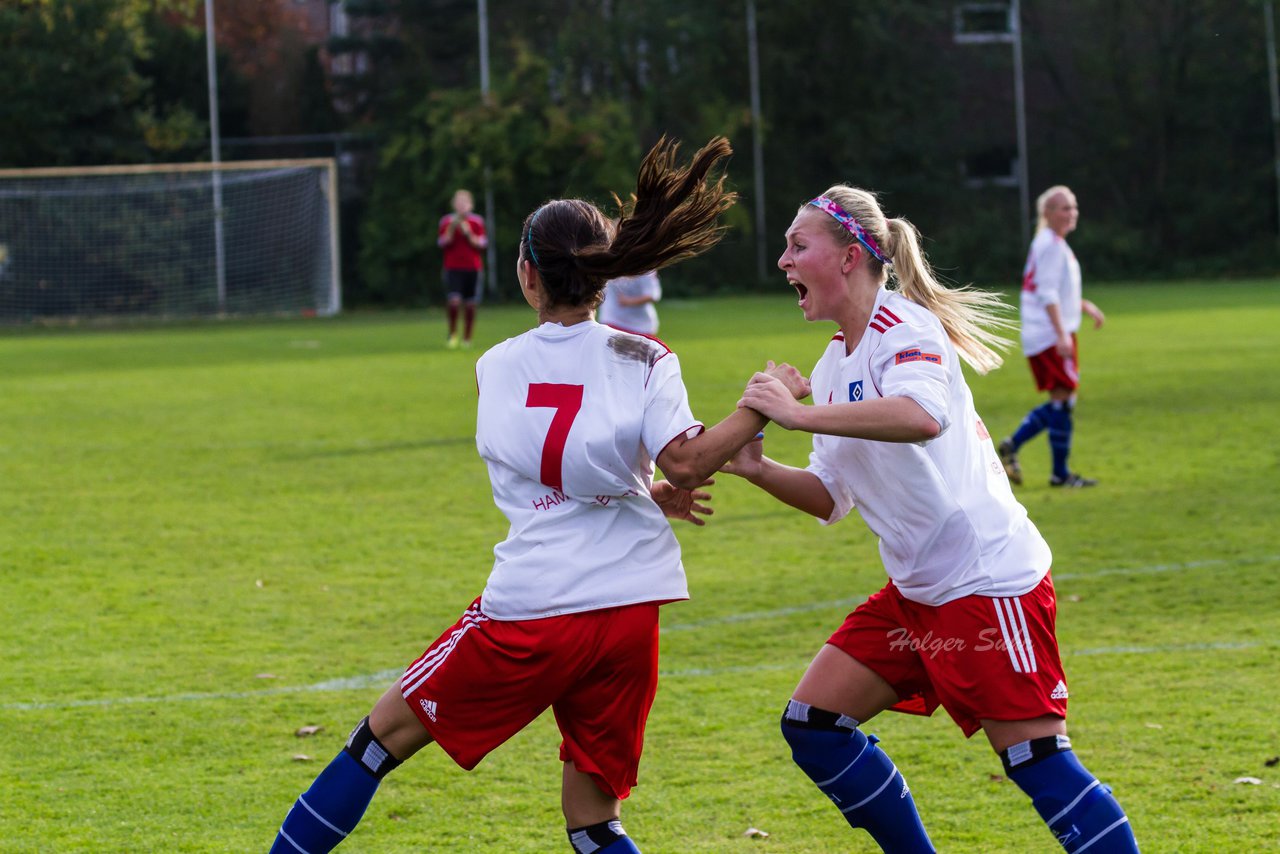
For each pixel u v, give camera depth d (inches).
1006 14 3964.1
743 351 2100.1
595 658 348.8
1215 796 455.2
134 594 761.0
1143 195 4060.0
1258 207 3981.3
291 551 868.6
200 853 429.4
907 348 358.6
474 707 352.8
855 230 369.4
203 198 3398.1
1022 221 3786.9
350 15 3695.9
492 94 3531.0
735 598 742.5
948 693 364.2
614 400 348.2
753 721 548.4
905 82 3895.2
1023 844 428.1
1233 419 1352.1
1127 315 2687.0
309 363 2105.1
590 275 351.3
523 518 356.8
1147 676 585.9
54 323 3277.6
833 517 401.1
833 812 459.2
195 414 1531.7
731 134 3671.3
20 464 1207.6
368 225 3612.2
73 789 482.6
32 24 3444.9
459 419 1470.2
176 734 538.9
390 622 702.5
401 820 457.4
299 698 582.6
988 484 371.6
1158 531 877.8
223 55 3624.5
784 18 3769.7
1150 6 3981.3
